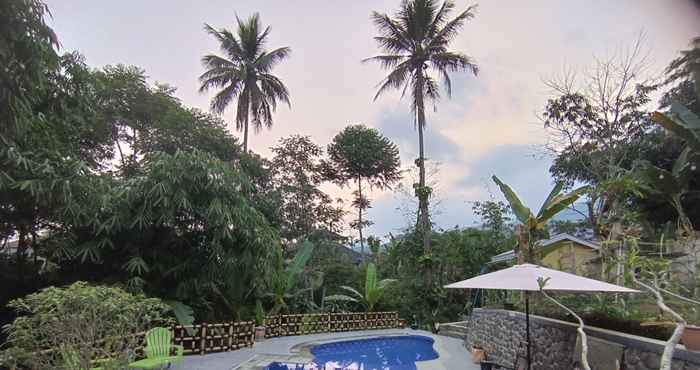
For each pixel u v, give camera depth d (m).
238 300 11.78
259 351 10.48
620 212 9.91
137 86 15.66
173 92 17.05
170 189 9.00
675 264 6.95
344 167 26.47
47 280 8.46
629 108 15.03
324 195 23.64
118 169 14.73
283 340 12.59
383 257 21.41
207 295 11.27
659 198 12.52
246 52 22.31
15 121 4.85
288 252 19.66
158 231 9.83
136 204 9.21
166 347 7.07
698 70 10.89
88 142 13.57
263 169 18.62
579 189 9.02
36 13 4.53
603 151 15.45
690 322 5.00
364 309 16.83
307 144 22.84
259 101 21.80
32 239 8.02
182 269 9.90
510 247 17.11
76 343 4.76
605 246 8.16
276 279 13.15
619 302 6.51
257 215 11.02
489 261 16.84
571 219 18.55
